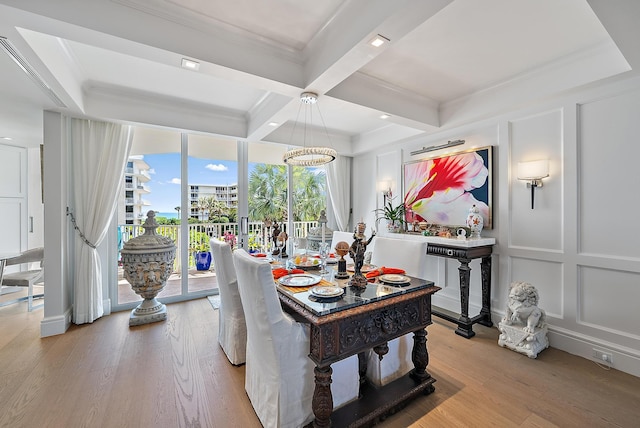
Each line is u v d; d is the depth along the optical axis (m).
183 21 1.83
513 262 2.92
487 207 3.10
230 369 2.22
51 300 2.79
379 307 1.63
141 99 3.12
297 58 2.29
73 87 2.49
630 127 2.19
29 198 4.52
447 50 2.22
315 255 3.14
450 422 1.67
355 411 1.68
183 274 3.79
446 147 3.57
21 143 4.22
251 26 1.95
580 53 2.24
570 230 2.50
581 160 2.44
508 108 2.81
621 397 1.88
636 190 2.17
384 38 1.69
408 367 2.10
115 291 3.44
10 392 1.90
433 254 3.16
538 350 2.43
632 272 2.18
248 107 3.46
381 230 4.54
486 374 2.15
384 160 4.54
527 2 1.69
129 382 2.03
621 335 2.22
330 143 4.63
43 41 1.88
